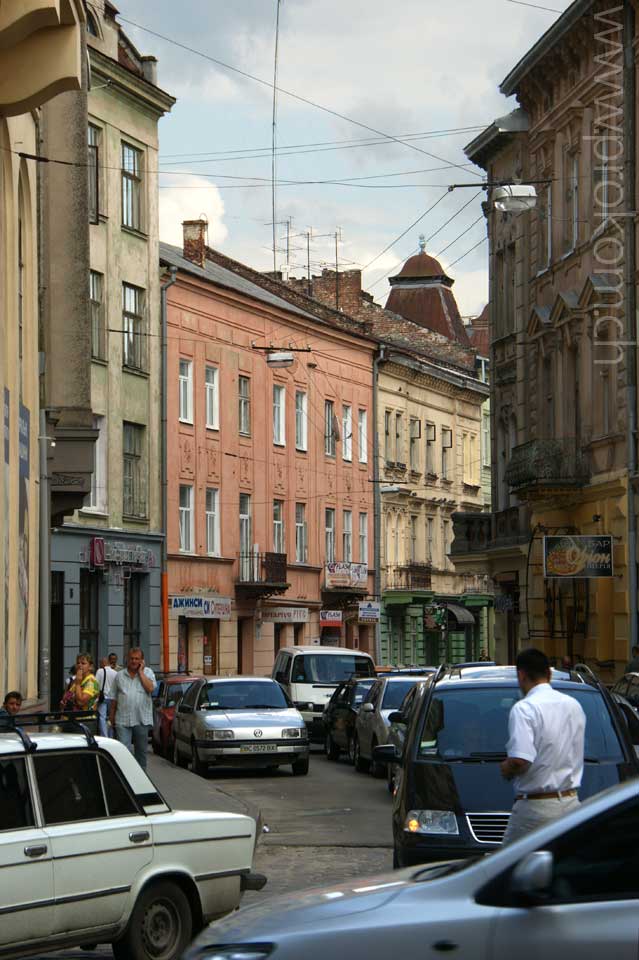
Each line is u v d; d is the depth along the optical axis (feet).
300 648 196.95
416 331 412.98
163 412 259.80
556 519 201.16
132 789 54.65
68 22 104.99
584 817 30.66
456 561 240.12
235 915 34.17
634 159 178.81
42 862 50.78
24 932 50.01
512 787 63.67
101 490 236.84
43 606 136.36
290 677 192.65
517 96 219.20
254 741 146.20
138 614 251.80
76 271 154.30
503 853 31.19
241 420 295.89
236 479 291.17
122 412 245.04
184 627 269.03
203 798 118.42
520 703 51.90
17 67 104.99
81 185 154.40
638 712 95.40
